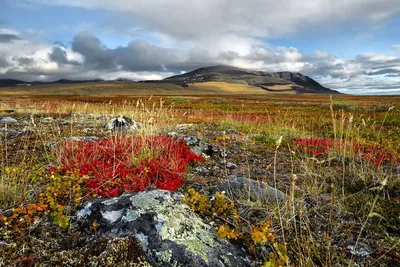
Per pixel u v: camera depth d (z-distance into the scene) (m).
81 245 0.99
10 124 3.83
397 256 1.03
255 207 1.32
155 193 1.27
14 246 0.95
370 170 1.89
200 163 2.25
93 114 5.38
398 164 2.20
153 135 2.46
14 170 1.51
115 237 0.98
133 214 1.08
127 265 0.86
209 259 0.92
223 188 1.56
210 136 3.66
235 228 1.16
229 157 2.54
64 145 2.16
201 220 1.17
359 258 1.02
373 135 3.81
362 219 1.28
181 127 4.27
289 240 1.12
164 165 1.82
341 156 2.36
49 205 1.24
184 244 0.96
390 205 1.40
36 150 2.31
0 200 1.27
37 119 4.52
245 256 1.00
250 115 7.38
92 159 1.89
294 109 10.19
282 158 2.56
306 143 3.11
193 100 16.77
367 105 11.00
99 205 1.16
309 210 1.33
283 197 1.42
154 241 0.96
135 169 1.70
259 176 1.94
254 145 3.13
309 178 1.84
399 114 7.38
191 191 1.37
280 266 0.89
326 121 5.78
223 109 10.42
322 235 1.15
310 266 0.93
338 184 1.74
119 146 2.16
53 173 1.62
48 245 0.98
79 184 1.54
